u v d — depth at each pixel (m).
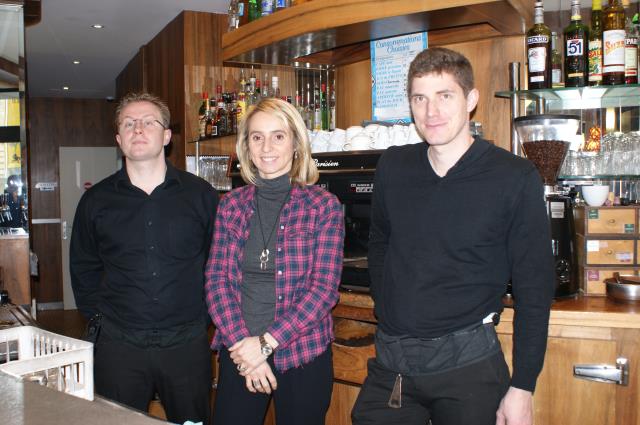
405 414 1.55
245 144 1.82
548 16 2.92
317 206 1.74
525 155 2.16
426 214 1.48
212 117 3.80
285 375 1.68
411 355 1.50
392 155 1.64
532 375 1.42
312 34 2.43
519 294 1.44
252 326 1.69
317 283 1.68
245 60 2.92
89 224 2.02
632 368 1.82
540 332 1.42
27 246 3.07
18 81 3.08
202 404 1.99
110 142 7.75
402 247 1.52
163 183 1.98
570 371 1.89
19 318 2.18
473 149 1.46
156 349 1.91
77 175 7.62
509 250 1.46
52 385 1.14
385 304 1.57
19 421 0.69
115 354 1.91
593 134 2.51
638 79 2.26
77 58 5.44
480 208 1.43
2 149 3.06
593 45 2.16
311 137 2.48
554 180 2.07
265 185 1.77
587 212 2.10
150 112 1.95
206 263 2.00
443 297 1.46
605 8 2.19
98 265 2.10
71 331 6.25
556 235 1.97
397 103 2.60
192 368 1.96
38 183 7.49
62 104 7.58
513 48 2.47
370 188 2.11
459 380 1.45
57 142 7.56
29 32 4.50
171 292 1.93
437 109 1.42
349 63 2.97
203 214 2.03
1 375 0.87
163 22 4.30
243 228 1.75
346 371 2.25
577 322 1.85
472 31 2.47
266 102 1.77
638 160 2.24
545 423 1.92
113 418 0.72
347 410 2.28
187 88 4.03
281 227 1.72
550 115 2.00
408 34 2.52
